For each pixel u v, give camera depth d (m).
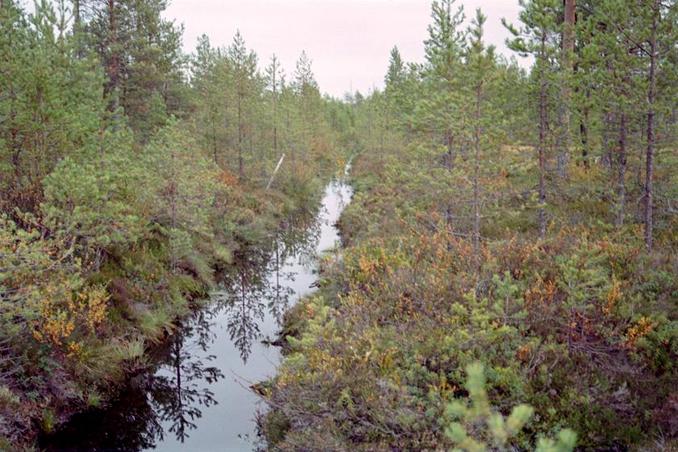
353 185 38.31
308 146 40.44
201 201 17.17
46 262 9.30
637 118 12.91
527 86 13.76
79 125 12.72
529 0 13.72
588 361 7.73
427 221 15.22
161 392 11.11
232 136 30.34
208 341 13.74
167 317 13.97
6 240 8.68
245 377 11.78
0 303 8.55
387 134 34.91
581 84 13.51
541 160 13.32
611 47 12.06
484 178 12.86
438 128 14.66
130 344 11.72
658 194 13.74
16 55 11.91
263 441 9.00
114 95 19.16
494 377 7.36
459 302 9.59
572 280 8.63
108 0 22.72
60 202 10.98
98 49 23.30
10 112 11.58
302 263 21.05
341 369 7.82
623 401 6.98
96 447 9.07
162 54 25.58
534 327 8.51
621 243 11.79
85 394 10.07
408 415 7.00
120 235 11.69
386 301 10.42
